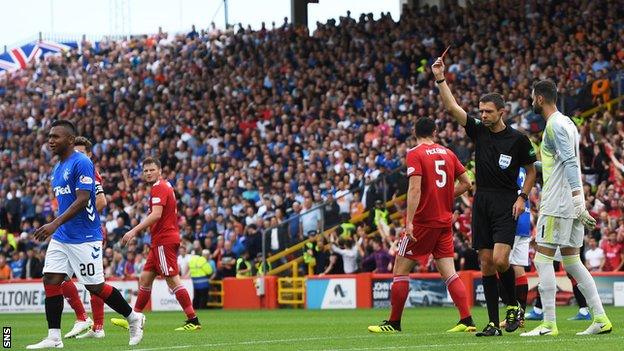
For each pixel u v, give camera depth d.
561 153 15.05
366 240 36.69
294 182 42.44
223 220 41.44
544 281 15.68
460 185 17.03
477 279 32.97
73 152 15.52
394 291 17.19
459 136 38.62
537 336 15.49
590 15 44.56
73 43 79.75
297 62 53.28
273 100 50.66
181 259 38.62
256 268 38.91
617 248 31.64
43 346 15.14
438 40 48.59
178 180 45.75
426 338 15.72
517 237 19.31
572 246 15.57
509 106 38.72
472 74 44.44
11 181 52.28
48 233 14.74
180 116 52.50
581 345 13.65
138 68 60.78
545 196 15.49
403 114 44.16
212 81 55.06
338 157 42.09
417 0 58.31
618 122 36.62
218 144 48.25
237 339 17.41
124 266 40.75
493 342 14.42
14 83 65.50
